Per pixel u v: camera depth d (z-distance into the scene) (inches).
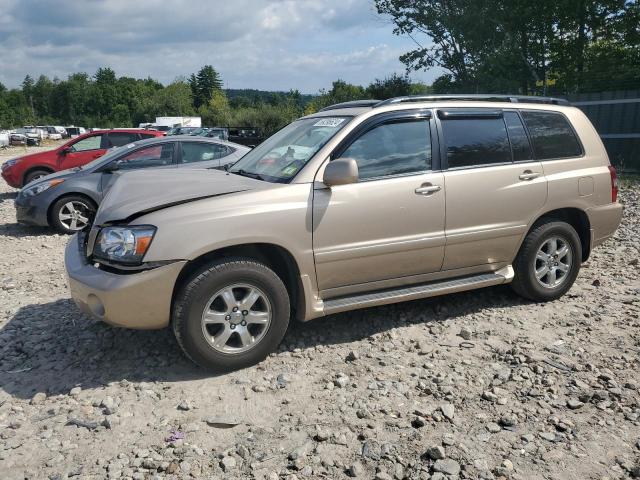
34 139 2191.2
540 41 779.4
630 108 618.8
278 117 1744.6
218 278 155.5
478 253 196.4
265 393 151.2
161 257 151.9
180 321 154.3
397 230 180.1
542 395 147.0
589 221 218.7
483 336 184.4
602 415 137.9
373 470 119.3
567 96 666.2
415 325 194.4
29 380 162.2
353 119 180.9
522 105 210.5
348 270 175.5
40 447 129.6
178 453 126.1
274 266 176.2
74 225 382.3
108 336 189.6
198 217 156.3
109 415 139.5
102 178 384.8
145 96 4483.3
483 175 193.6
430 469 119.1
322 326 194.5
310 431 133.4
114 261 156.8
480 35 781.3
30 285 255.0
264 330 164.2
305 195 167.6
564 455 122.9
